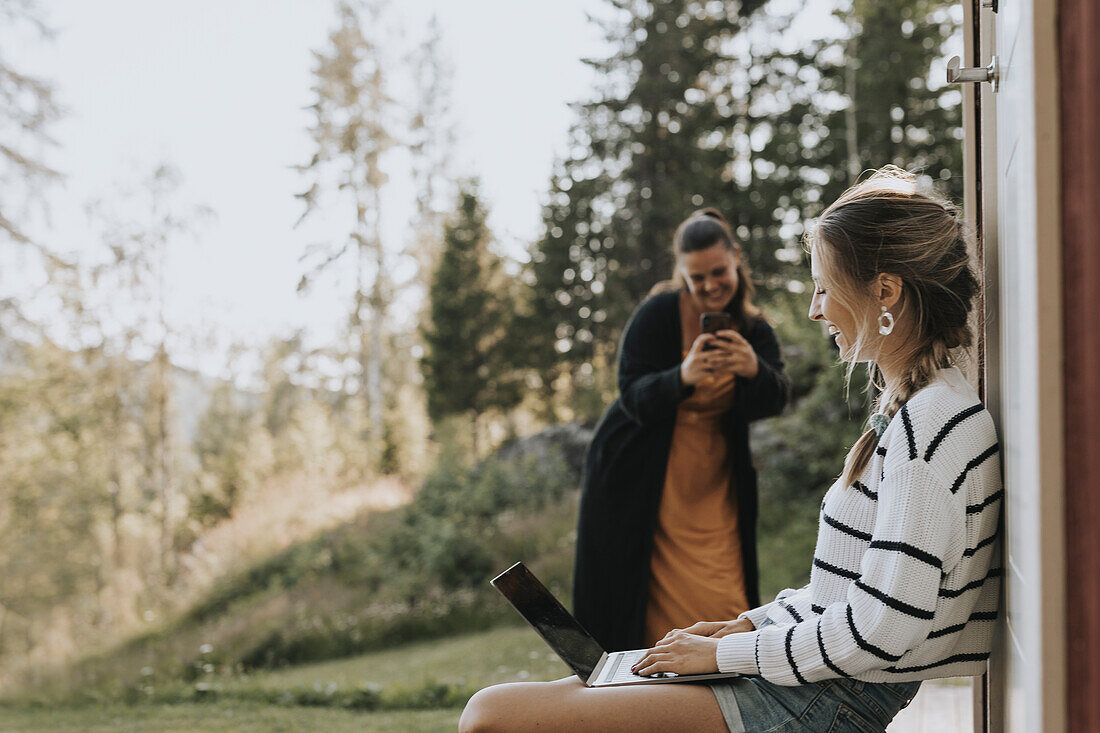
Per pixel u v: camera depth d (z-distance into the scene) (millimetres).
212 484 21781
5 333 19578
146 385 24125
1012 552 1200
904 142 16781
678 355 2938
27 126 18797
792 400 10242
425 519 10336
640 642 2791
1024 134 951
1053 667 851
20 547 19938
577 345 22812
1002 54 1348
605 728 1369
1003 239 1350
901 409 1316
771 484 9875
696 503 2836
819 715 1341
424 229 28703
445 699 5043
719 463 2855
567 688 1415
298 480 14750
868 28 16297
